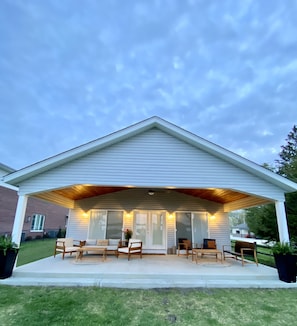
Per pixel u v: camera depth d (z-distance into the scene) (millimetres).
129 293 4988
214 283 5605
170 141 7273
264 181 7055
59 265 6922
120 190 11258
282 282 5805
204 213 11383
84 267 6652
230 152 6941
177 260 8625
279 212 6828
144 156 7090
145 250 10625
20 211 6387
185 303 4531
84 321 3662
